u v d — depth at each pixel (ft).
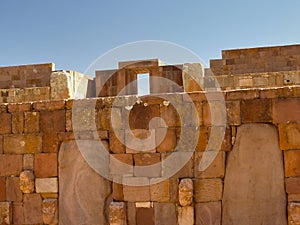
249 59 63.00
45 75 66.49
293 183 25.77
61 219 28.76
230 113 26.91
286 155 26.00
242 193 26.55
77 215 28.58
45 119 29.40
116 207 27.45
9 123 29.86
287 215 25.73
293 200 25.70
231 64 63.52
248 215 26.37
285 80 47.65
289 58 61.67
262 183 26.35
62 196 28.89
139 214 27.53
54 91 52.90
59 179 29.01
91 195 28.48
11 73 67.51
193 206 26.68
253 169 26.50
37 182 29.19
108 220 28.17
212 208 26.71
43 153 29.27
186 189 26.55
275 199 26.09
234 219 26.50
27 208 29.22
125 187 27.81
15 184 29.53
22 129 29.66
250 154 26.61
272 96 26.43
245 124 26.76
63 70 54.13
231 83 48.78
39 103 29.55
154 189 27.43
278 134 26.30
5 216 29.25
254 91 26.68
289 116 26.09
